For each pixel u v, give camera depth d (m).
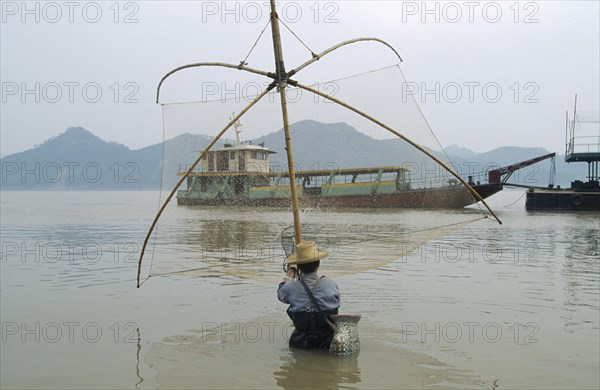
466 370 4.61
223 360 4.89
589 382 4.32
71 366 4.75
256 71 5.77
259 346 5.30
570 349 5.14
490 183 40.16
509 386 4.25
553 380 4.37
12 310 6.70
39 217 27.77
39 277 9.01
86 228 20.03
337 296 5.35
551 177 40.19
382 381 4.36
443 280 8.52
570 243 14.06
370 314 6.43
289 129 5.95
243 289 7.92
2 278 8.91
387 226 6.64
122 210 37.16
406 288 7.89
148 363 4.82
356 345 5.08
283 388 4.21
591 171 39.91
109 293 7.68
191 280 8.64
